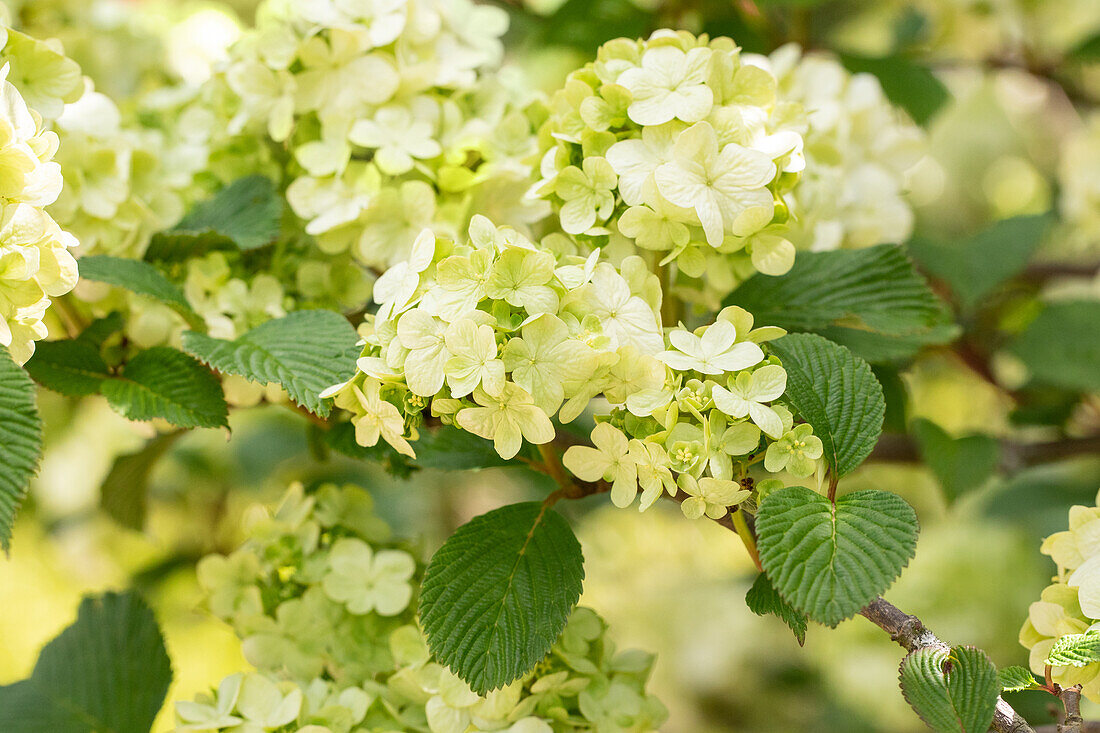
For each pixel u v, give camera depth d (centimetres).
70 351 105
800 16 137
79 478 204
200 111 111
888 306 106
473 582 100
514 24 163
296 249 110
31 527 210
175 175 110
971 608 176
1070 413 141
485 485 206
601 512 187
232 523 199
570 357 96
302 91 107
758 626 208
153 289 105
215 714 104
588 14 135
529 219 108
